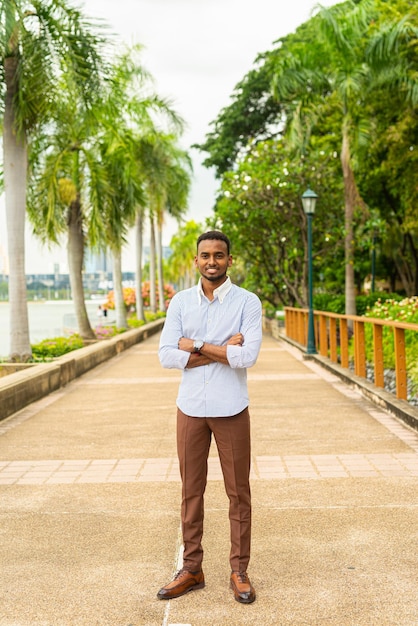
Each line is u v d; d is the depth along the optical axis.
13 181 13.50
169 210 36.91
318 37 19.09
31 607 3.51
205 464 3.66
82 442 7.46
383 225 22.38
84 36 12.93
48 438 7.70
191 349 3.51
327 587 3.68
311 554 4.15
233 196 24.03
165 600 3.57
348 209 20.94
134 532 4.61
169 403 10.12
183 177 33.84
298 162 23.64
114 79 14.08
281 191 23.03
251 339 3.48
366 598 3.54
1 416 8.83
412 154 22.00
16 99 13.25
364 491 5.41
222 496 5.39
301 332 19.00
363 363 11.45
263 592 3.64
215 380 3.53
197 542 3.67
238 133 39.41
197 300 3.59
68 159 18.95
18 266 13.55
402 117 20.80
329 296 26.73
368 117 21.42
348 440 7.27
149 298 51.28
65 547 4.35
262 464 6.32
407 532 4.50
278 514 4.90
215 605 3.50
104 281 103.12
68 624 3.32
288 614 3.38
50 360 13.54
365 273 36.72
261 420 8.49
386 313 14.20
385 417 8.59
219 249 3.53
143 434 7.87
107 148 20.25
